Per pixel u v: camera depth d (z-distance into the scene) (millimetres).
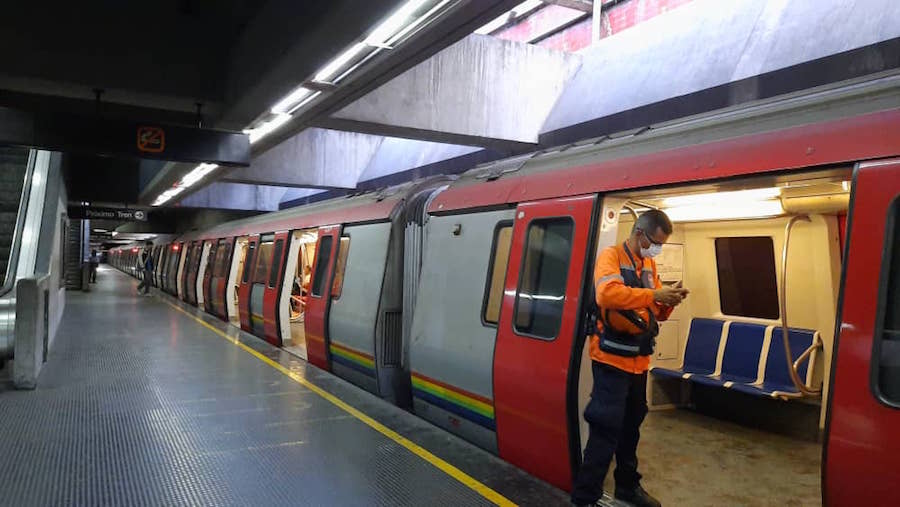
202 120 9086
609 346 3762
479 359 5293
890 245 2844
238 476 4488
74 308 16844
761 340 5820
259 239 13141
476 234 5727
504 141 9906
